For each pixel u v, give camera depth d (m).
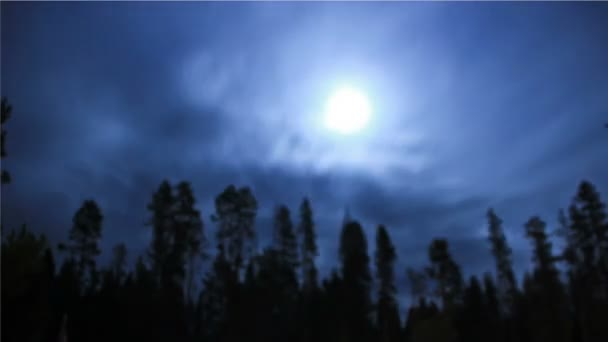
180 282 47.75
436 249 67.44
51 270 24.83
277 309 48.12
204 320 48.72
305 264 65.81
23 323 10.95
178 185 55.72
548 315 56.47
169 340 36.91
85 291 36.09
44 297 11.56
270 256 51.84
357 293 51.94
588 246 58.06
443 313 34.84
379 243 67.44
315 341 46.19
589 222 59.16
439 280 65.69
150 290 39.03
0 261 10.55
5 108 15.10
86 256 51.72
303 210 68.38
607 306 50.81
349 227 66.00
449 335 33.62
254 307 44.06
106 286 35.72
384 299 62.25
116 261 67.50
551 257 61.88
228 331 42.78
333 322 47.50
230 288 45.09
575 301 54.94
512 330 59.00
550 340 54.78
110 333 32.47
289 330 46.34
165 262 48.28
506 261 71.62
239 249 56.50
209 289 50.31
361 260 57.59
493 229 74.38
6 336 10.70
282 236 58.50
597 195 59.75
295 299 51.75
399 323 58.69
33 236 11.41
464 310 54.56
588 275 55.59
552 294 58.19
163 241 51.84
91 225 53.12
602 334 48.88
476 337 52.41
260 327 43.53
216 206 58.66
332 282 52.47
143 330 34.81
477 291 56.81
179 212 54.12
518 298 65.25
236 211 58.28
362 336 49.53
